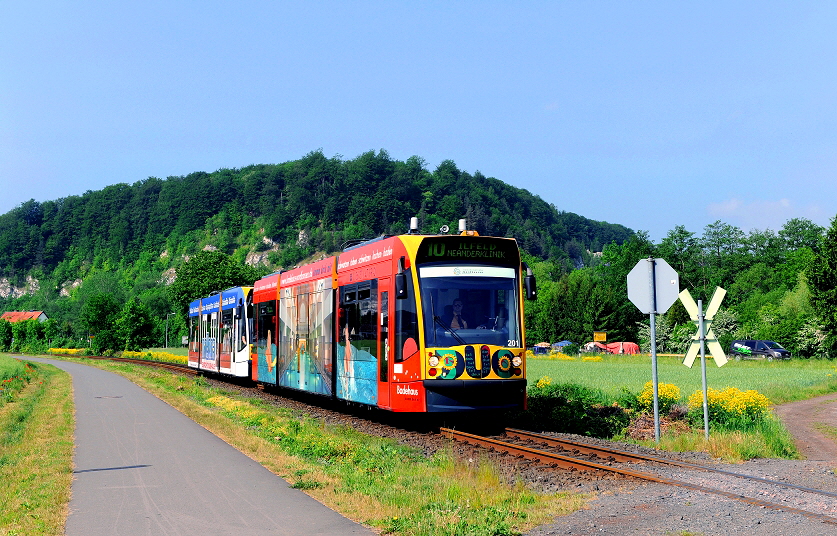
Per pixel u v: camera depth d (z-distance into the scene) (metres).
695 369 46.44
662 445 14.73
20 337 132.88
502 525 8.37
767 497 9.94
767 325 68.69
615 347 81.06
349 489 10.59
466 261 16.70
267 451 14.20
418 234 17.17
